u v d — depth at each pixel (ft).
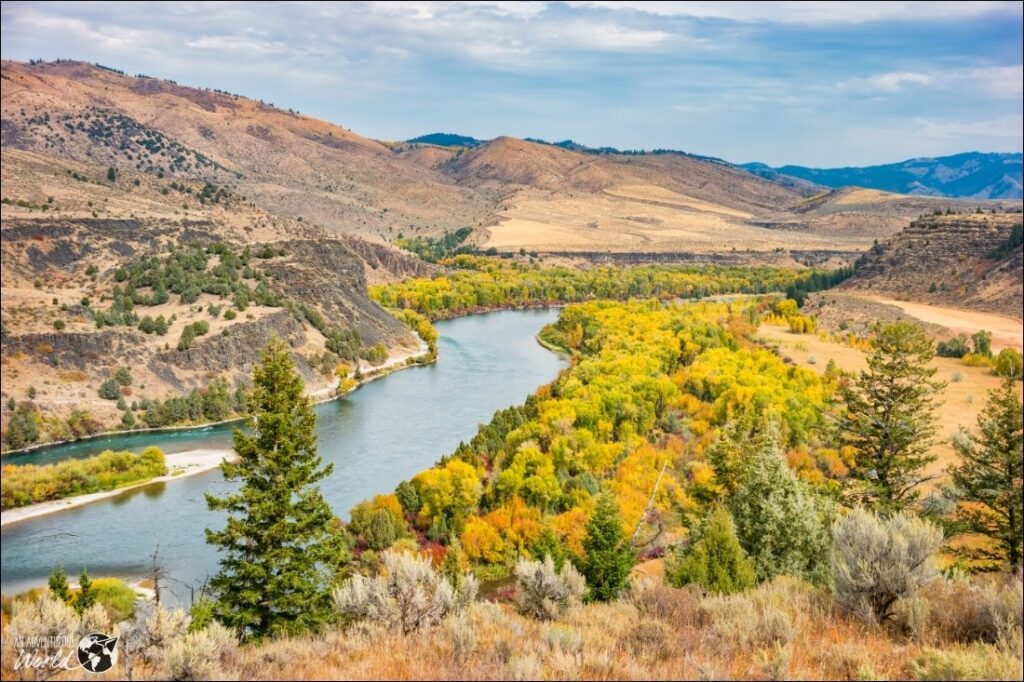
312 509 89.92
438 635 45.75
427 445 302.04
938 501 134.72
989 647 39.29
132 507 236.22
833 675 38.09
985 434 114.21
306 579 85.40
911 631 45.11
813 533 90.53
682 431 264.52
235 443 89.15
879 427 148.66
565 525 176.65
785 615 45.70
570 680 36.96
